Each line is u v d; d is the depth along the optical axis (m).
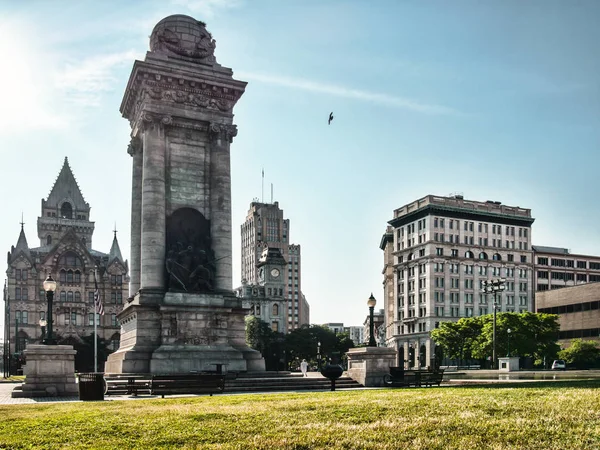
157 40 50.94
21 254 154.00
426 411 18.59
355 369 40.88
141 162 53.06
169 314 45.16
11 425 17.44
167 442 14.33
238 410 20.33
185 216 49.12
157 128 48.69
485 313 171.25
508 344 108.00
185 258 47.16
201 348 45.38
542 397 21.83
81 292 155.75
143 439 14.72
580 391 24.05
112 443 14.29
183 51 50.88
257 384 37.94
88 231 179.88
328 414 18.61
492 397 22.66
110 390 33.34
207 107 50.81
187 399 27.42
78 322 154.12
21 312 151.62
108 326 156.00
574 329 147.88
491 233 176.62
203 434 15.23
